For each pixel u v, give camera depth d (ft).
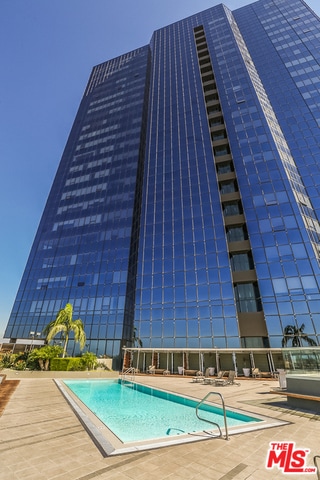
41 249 151.74
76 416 28.71
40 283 137.39
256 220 102.68
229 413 32.19
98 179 169.99
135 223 143.95
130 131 186.29
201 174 126.52
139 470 15.01
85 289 126.72
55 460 16.37
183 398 42.78
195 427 27.94
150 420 31.40
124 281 122.11
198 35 207.72
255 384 63.21
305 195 106.83
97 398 47.37
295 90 144.05
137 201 153.58
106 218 147.84
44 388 51.44
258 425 25.09
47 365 78.95
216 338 88.02
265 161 115.14
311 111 131.23
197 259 104.37
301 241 92.07
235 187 121.70
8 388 49.42
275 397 43.19
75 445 19.27
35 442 19.86
